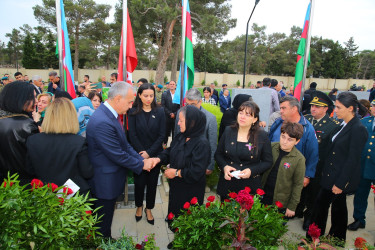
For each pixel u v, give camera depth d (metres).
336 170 2.52
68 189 1.61
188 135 2.33
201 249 1.67
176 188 2.48
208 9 20.77
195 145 2.32
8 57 45.72
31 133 2.05
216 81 38.72
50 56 36.16
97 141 2.17
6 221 1.25
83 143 2.03
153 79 36.28
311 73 47.97
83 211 1.44
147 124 3.13
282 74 48.28
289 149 2.50
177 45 23.61
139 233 2.96
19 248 1.29
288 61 45.72
